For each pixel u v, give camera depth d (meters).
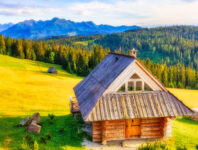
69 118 20.75
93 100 14.38
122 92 14.48
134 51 15.35
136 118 13.90
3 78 63.00
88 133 15.95
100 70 19.34
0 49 122.94
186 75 123.94
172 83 112.75
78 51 129.00
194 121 26.44
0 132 14.98
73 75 102.12
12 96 40.62
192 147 14.58
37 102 37.16
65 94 50.19
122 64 15.62
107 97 13.99
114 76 14.80
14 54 125.31
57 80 75.69
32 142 13.32
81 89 18.89
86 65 110.44
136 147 14.04
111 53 20.44
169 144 14.69
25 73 80.44
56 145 13.45
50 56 127.25
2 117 20.05
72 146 13.60
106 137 14.54
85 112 13.69
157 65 117.12
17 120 19.16
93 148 13.59
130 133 15.11
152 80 14.93
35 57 125.06
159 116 13.86
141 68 14.70
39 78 74.25
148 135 15.32
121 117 13.25
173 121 22.83
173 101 14.71
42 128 16.73
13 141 13.38
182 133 17.62
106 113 13.23
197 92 74.12
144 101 14.34
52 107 32.97
